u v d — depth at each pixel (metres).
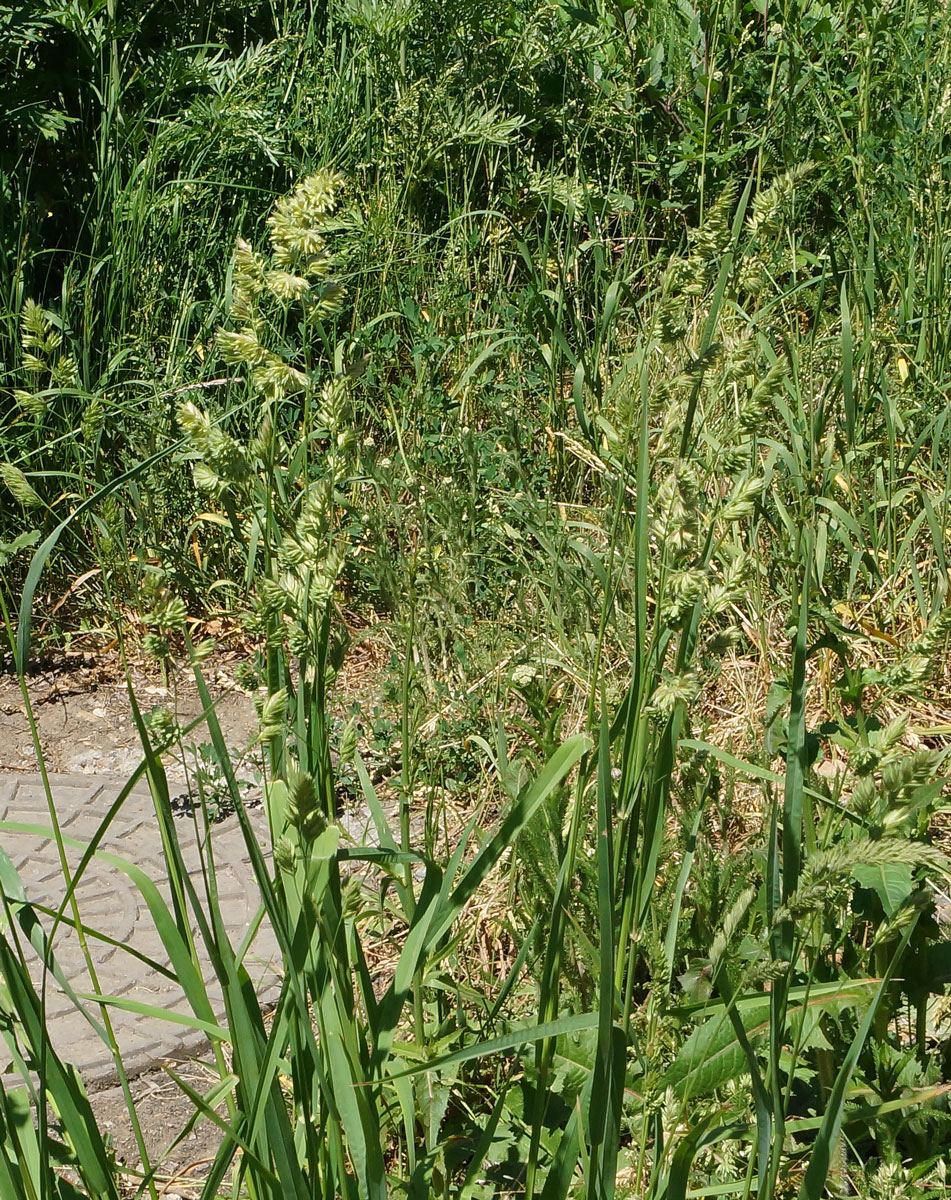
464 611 3.93
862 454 4.14
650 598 3.50
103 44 5.04
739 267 4.24
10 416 4.41
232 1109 1.74
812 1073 2.28
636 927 1.79
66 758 3.84
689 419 1.72
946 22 5.90
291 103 5.71
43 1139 1.50
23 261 4.53
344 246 4.99
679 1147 1.66
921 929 2.14
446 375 5.04
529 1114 2.01
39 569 1.59
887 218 5.36
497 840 1.56
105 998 1.66
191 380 4.59
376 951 2.90
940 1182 2.07
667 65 6.20
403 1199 2.07
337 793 3.57
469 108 5.63
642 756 1.73
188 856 3.40
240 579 4.39
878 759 1.59
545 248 5.00
